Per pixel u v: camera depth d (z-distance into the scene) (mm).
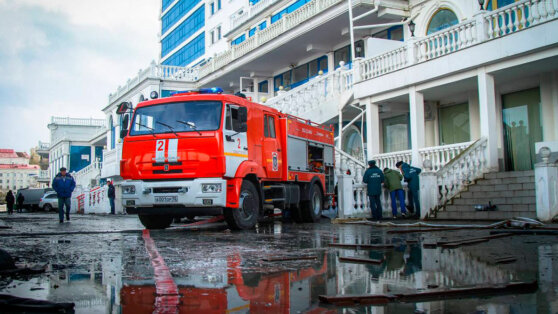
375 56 18438
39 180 79062
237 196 11164
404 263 5699
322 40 26078
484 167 14898
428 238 8766
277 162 13180
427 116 19391
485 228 10484
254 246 7926
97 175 47969
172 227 13500
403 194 15258
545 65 14305
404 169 15477
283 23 26453
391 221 13922
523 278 4664
